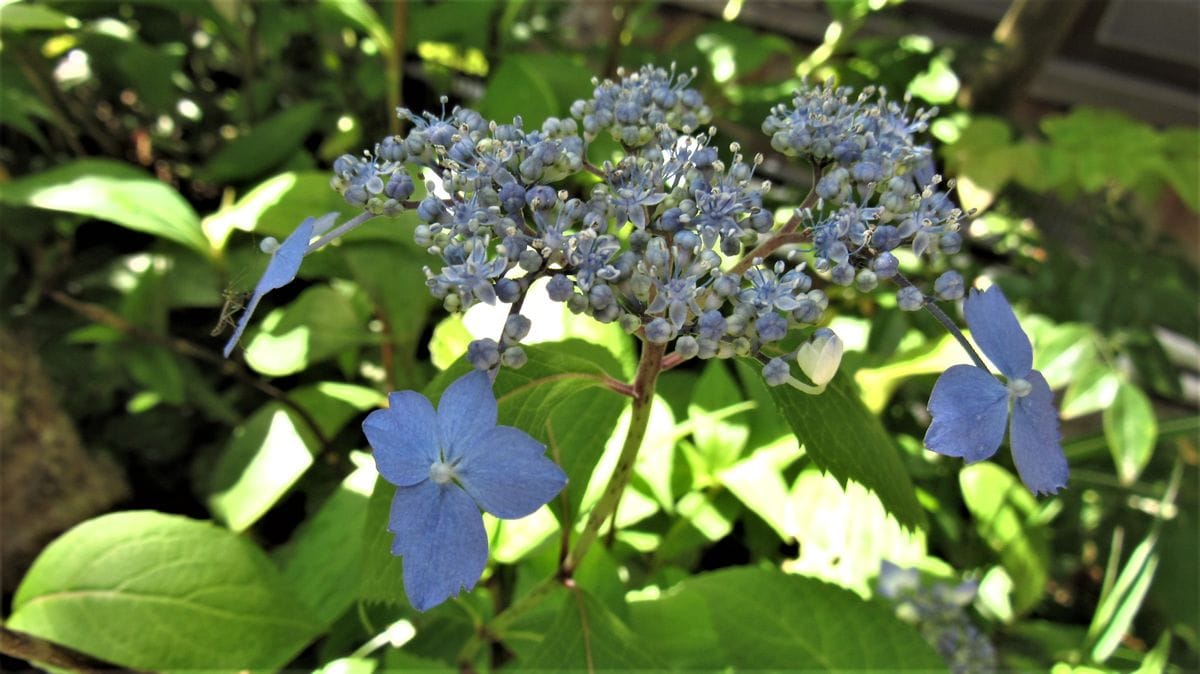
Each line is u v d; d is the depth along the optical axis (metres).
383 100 0.40
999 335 0.13
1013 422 0.13
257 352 0.26
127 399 0.34
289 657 0.22
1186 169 0.31
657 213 0.15
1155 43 0.58
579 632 0.20
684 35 0.46
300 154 0.34
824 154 0.16
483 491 0.12
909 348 0.29
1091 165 0.32
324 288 0.28
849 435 0.17
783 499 0.26
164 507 0.32
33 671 0.28
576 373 0.16
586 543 0.19
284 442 0.25
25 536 0.29
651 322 0.14
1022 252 0.41
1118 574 0.34
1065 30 0.39
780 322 0.13
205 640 0.21
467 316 0.23
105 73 0.38
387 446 0.12
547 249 0.13
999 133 0.32
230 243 0.31
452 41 0.38
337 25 0.39
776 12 0.60
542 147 0.14
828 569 0.27
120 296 0.33
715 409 0.28
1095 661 0.27
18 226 0.33
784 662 0.22
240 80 0.44
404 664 0.22
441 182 0.15
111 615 0.21
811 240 0.16
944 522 0.31
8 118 0.31
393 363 0.29
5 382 0.28
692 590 0.23
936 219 0.15
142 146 0.40
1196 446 0.36
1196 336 0.36
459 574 0.11
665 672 0.20
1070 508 0.36
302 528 0.26
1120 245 0.38
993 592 0.31
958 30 0.58
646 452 0.26
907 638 0.22
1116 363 0.32
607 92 0.17
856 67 0.36
